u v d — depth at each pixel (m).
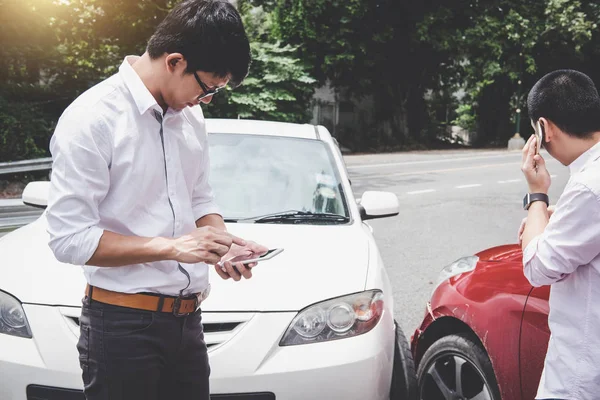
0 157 13.62
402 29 28.58
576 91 1.81
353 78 28.91
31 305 2.60
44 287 2.66
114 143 1.69
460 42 28.06
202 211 2.08
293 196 3.66
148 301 1.77
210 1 1.68
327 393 2.56
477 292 2.79
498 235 8.68
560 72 1.87
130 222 1.75
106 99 1.70
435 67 30.80
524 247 1.90
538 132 1.89
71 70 15.93
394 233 8.72
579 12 29.08
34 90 15.52
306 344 2.61
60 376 2.46
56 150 1.67
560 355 1.78
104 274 1.77
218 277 2.80
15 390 2.49
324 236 3.30
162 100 1.78
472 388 2.88
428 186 14.21
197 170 1.93
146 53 1.75
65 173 1.65
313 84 26.75
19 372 2.48
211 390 2.48
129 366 1.76
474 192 13.29
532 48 30.28
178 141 1.83
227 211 3.52
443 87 32.00
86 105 1.68
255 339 2.57
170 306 1.80
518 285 2.62
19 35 14.55
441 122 35.81
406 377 3.06
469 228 9.16
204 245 1.67
